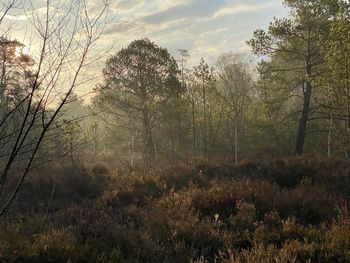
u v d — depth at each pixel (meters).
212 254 5.94
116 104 26.44
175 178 13.88
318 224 7.34
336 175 12.06
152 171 15.92
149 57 25.12
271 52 22.72
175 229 6.61
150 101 26.92
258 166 15.23
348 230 5.99
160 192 12.17
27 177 13.09
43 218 7.72
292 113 23.62
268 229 6.59
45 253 4.93
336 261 5.06
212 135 31.16
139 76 25.44
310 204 8.35
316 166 13.79
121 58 24.08
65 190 13.01
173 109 27.72
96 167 18.22
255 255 5.11
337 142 21.52
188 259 5.45
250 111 28.20
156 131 30.41
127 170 18.25
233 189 9.43
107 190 12.80
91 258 4.94
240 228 6.95
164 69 25.91
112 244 5.70
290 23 21.84
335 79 16.64
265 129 26.47
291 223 6.62
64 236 5.61
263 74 22.92
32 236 5.64
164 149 31.58
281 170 13.83
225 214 8.15
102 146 46.97
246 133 28.14
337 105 17.34
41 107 4.12
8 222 7.11
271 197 8.96
